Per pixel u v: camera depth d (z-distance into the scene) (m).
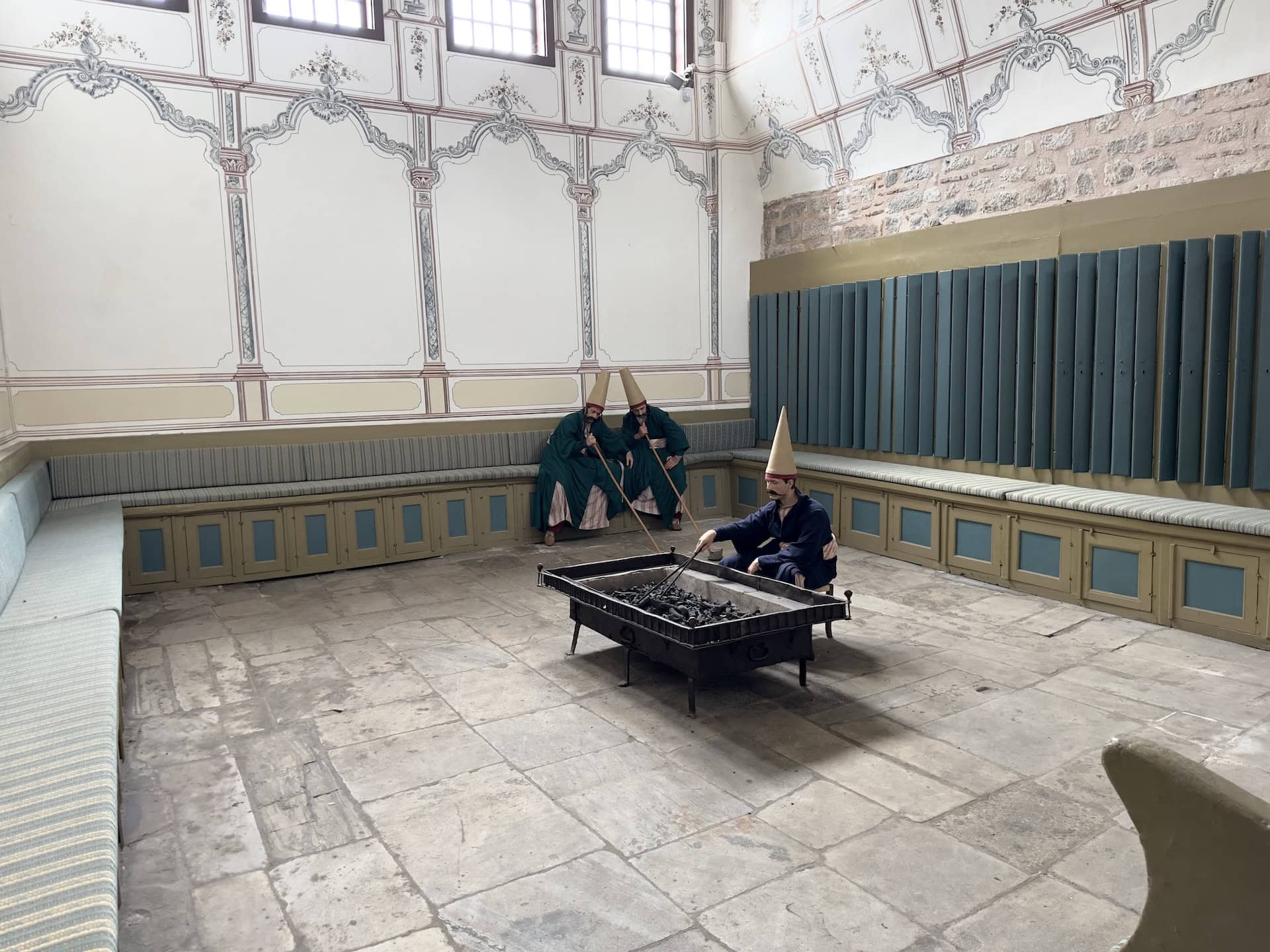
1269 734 3.26
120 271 5.96
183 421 6.23
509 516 7.16
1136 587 4.75
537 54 7.38
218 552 5.98
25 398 5.74
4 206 5.60
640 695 3.80
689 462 7.85
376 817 2.80
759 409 8.47
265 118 6.32
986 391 6.17
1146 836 1.15
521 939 2.18
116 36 5.83
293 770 3.14
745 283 8.50
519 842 2.63
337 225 6.65
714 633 3.43
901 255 6.86
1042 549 5.26
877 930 2.18
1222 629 4.38
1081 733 3.31
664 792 2.93
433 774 3.09
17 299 5.68
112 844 1.69
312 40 6.45
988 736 3.30
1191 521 4.38
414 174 6.90
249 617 5.17
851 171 7.38
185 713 3.68
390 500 6.58
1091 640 4.43
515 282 7.41
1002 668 4.05
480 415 7.34
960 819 2.71
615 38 7.76
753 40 7.76
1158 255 5.06
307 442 6.59
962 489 5.66
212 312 6.27
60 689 2.52
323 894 2.39
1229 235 4.71
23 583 3.76
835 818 2.74
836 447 7.57
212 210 6.21
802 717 3.52
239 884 2.45
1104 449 5.41
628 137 7.81
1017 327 5.91
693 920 2.24
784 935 2.17
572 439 7.20
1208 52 4.81
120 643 3.46
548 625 4.89
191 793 2.98
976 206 6.30
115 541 4.56
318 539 6.30
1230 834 1.03
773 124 7.98
